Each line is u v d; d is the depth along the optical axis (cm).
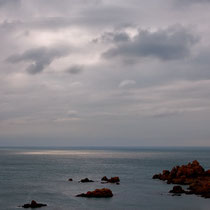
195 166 12694
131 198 8875
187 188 10331
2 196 9069
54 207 7775
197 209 7725
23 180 12488
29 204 7881
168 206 7988
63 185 11119
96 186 10912
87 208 7719
